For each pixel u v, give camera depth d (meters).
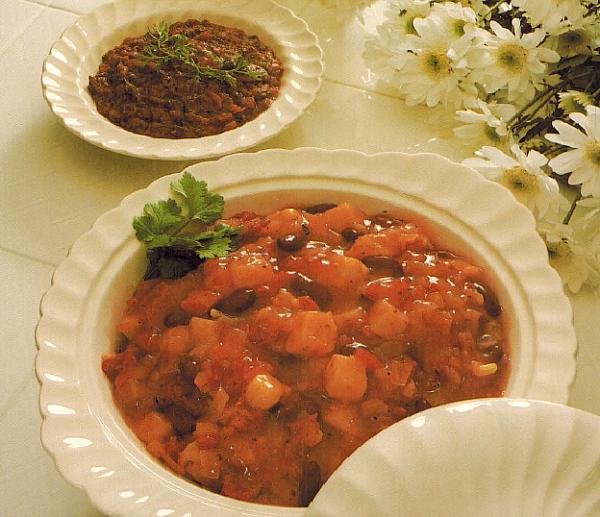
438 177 0.52
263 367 0.45
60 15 0.76
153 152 0.60
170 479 0.41
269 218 0.51
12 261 0.57
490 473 0.34
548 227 0.57
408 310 0.46
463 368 0.45
